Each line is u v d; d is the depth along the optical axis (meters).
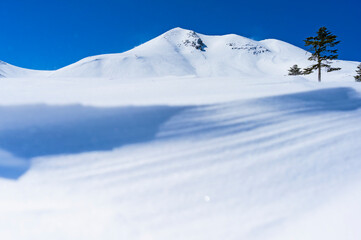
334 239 2.06
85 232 2.19
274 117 4.18
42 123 3.43
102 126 3.52
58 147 3.19
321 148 3.50
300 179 2.94
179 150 3.33
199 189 2.77
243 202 2.62
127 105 3.88
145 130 3.56
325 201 2.58
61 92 4.63
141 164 3.07
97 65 92.62
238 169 3.08
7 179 2.77
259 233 2.24
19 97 3.94
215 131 3.71
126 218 2.36
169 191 2.72
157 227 2.29
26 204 2.47
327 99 5.00
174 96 4.59
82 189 2.69
